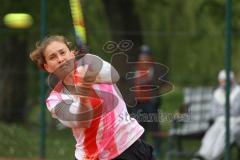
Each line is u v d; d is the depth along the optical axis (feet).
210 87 81.00
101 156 32.48
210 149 69.00
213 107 70.90
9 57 91.86
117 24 102.22
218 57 106.93
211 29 110.63
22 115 83.97
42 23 71.31
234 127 69.10
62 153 76.79
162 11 115.55
